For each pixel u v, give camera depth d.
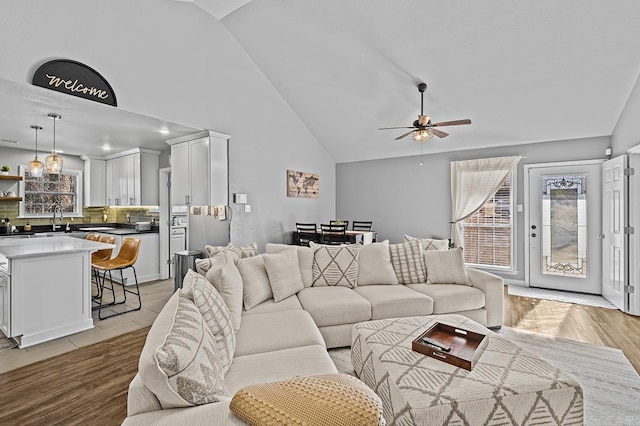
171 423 0.96
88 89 3.01
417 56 3.94
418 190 6.09
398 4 3.40
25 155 5.36
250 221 4.84
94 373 2.41
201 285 1.78
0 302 3.02
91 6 3.03
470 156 5.58
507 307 4.04
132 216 6.32
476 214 5.57
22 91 2.78
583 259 4.70
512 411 1.47
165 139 4.66
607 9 2.99
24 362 2.58
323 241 5.46
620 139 4.16
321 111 5.54
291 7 3.80
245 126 4.75
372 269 3.42
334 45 4.14
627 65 3.47
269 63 4.80
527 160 5.11
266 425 0.91
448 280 3.39
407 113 5.00
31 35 2.66
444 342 2.00
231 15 4.17
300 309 2.65
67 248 3.15
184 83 3.87
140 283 5.19
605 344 2.93
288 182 5.60
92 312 3.81
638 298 3.72
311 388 1.06
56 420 1.88
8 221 5.25
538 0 3.04
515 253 5.22
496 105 4.44
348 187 6.91
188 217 5.01
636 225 3.78
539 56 3.57
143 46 3.45
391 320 2.37
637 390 2.19
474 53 3.72
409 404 1.42
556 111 4.32
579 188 4.73
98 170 6.14
